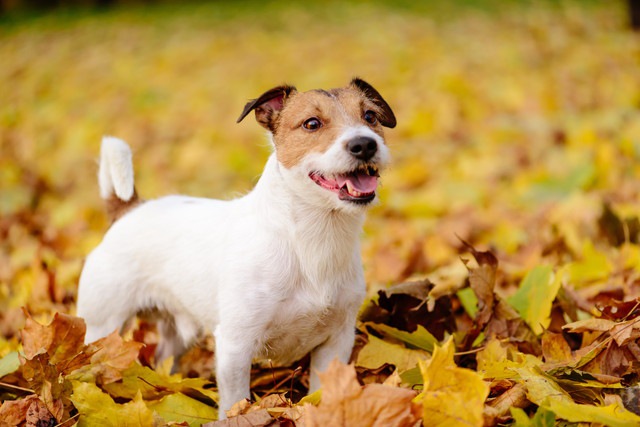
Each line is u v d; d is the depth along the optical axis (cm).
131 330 426
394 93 1169
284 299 341
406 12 1970
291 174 341
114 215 423
